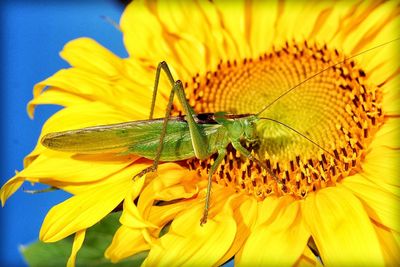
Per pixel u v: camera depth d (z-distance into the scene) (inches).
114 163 10.3
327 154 10.2
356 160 10.1
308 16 11.2
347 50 10.9
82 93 10.6
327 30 11.1
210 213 9.9
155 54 11.1
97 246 10.0
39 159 10.2
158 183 10.0
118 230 9.7
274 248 9.5
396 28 10.8
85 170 10.2
